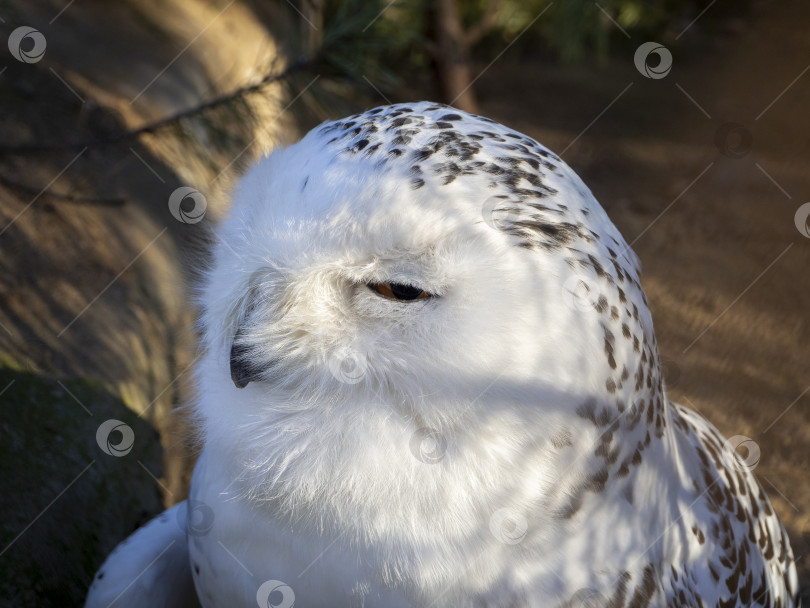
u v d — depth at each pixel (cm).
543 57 295
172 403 97
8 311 92
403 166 70
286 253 72
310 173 72
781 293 171
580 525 72
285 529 73
